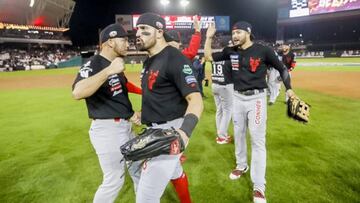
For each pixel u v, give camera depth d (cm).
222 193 337
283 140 511
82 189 355
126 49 257
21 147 511
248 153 461
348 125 595
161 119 210
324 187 343
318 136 527
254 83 321
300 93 1038
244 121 350
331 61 3083
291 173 381
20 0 4553
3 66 3228
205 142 520
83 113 786
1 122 693
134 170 275
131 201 325
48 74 2377
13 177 390
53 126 650
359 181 356
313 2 4697
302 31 6109
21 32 4981
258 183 316
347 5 4359
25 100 1019
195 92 186
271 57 316
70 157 459
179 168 265
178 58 195
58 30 5681
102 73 207
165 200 327
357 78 1445
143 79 218
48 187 362
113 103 247
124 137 257
